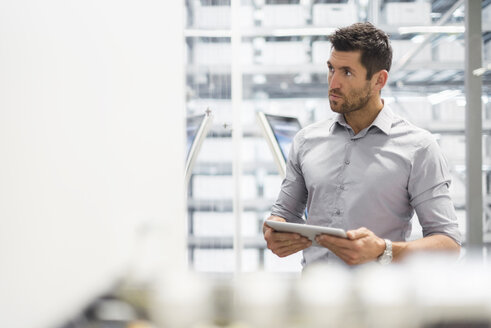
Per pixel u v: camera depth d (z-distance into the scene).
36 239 0.52
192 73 2.03
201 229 2.20
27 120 0.50
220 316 0.54
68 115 0.60
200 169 2.23
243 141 4.59
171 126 1.12
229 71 2.82
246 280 0.57
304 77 4.68
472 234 2.83
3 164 0.45
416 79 4.40
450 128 4.29
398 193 1.41
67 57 0.60
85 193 0.65
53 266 0.56
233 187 2.74
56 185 0.56
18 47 0.48
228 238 2.59
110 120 0.75
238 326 0.54
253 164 4.54
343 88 1.39
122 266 0.74
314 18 4.20
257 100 4.73
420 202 1.38
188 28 2.07
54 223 0.56
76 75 0.62
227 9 2.64
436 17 4.04
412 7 3.99
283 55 4.50
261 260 4.35
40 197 0.53
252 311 0.54
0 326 0.45
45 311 0.54
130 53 0.85
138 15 0.90
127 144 0.83
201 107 2.10
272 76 4.66
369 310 0.53
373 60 1.35
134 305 0.56
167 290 0.56
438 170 1.38
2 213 0.45
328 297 0.54
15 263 0.48
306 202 1.65
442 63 4.12
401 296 0.54
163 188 1.05
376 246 1.20
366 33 1.35
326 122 1.59
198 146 1.73
